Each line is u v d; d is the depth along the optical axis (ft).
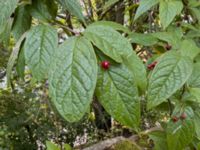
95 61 0.94
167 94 1.17
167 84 1.18
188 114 1.48
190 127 1.48
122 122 1.00
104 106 1.00
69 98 0.92
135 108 1.00
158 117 3.92
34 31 1.04
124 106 1.00
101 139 4.94
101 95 1.00
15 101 5.04
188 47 1.36
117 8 2.96
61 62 0.95
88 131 5.30
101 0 3.28
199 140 1.64
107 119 5.03
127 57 1.03
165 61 1.21
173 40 1.54
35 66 1.01
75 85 0.92
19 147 5.07
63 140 5.41
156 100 1.17
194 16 1.97
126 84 1.01
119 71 1.01
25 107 4.99
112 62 1.01
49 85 0.94
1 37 1.34
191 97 1.45
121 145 3.51
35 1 1.28
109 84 1.00
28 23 1.30
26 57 1.02
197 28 1.96
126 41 1.00
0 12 1.09
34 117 4.87
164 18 1.47
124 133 4.64
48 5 1.31
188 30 2.04
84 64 0.94
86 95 0.92
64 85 0.93
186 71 1.18
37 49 1.02
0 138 4.55
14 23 1.30
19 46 1.20
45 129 5.14
